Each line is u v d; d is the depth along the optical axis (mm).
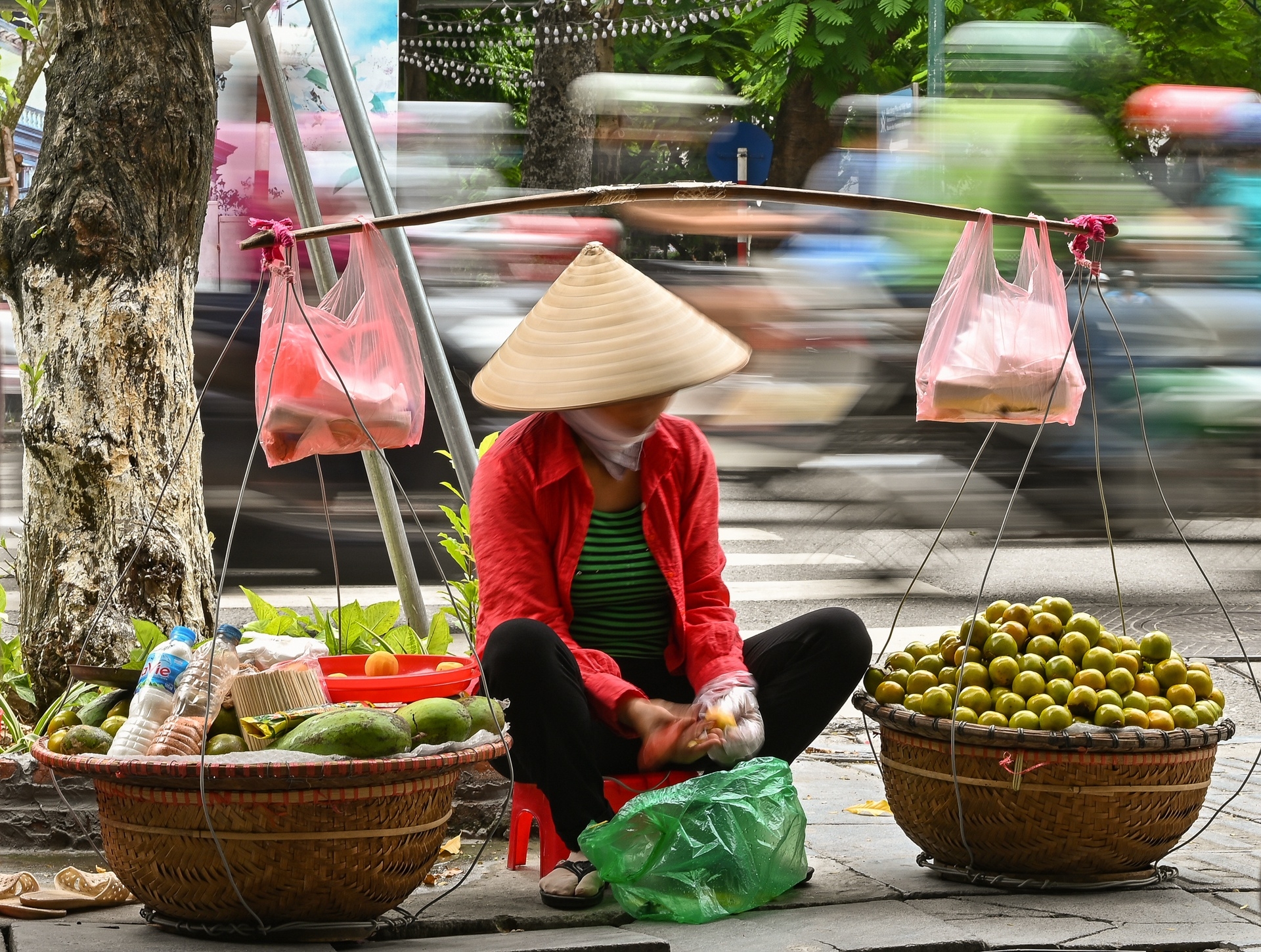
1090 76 9188
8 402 9359
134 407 3975
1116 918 2680
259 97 8500
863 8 11969
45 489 3975
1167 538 8398
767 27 12414
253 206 8383
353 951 2480
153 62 4047
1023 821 2803
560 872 2816
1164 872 2979
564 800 2799
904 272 9438
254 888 2414
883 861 3178
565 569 2924
